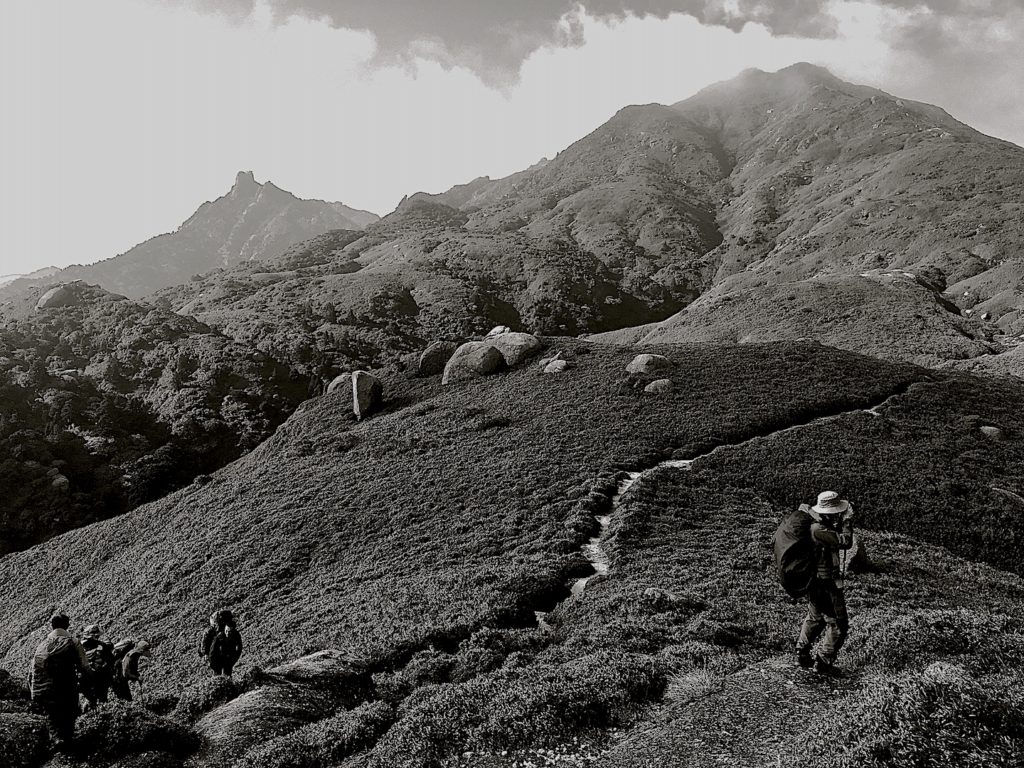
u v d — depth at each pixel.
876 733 5.73
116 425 131.62
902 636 9.35
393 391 69.44
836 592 8.47
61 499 107.88
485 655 16.06
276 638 25.45
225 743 10.88
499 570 26.08
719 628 15.20
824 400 51.03
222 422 138.88
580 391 57.31
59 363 152.00
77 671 11.01
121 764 10.09
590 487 36.84
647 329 175.12
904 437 44.75
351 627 23.30
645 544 27.94
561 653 15.49
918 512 35.19
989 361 93.94
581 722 8.88
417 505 39.81
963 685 5.95
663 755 7.25
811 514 8.79
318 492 46.69
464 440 50.81
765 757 6.54
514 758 8.23
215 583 37.06
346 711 11.73
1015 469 41.41
